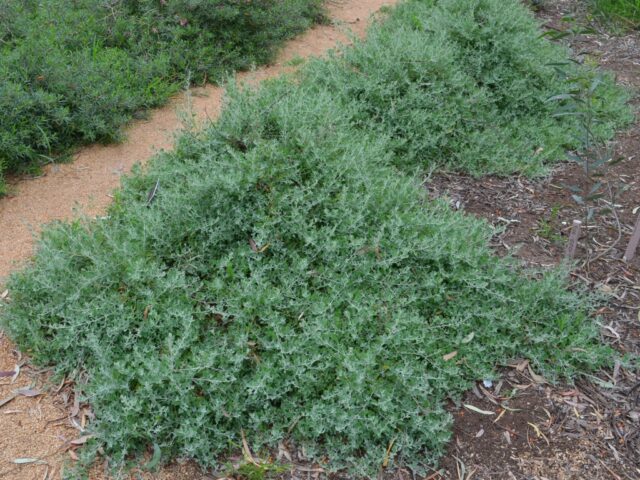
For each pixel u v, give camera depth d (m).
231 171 1.75
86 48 2.93
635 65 3.68
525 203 2.38
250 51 3.49
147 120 2.87
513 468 1.46
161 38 3.29
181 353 1.55
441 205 2.11
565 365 1.67
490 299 1.77
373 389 1.50
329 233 1.73
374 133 2.47
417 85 2.62
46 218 2.17
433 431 1.46
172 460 1.45
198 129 2.22
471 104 2.71
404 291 1.73
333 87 2.71
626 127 3.01
